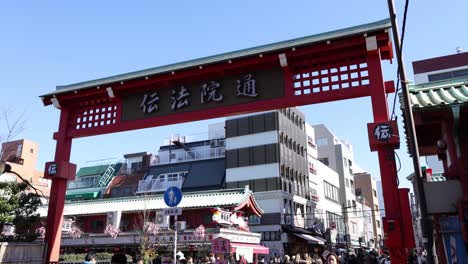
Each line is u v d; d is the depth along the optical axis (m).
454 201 8.95
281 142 45.47
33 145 54.66
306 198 50.25
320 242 45.56
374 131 11.49
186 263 22.91
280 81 13.74
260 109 13.80
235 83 14.35
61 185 16.06
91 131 16.19
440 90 9.48
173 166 53.03
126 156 61.06
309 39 13.21
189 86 15.06
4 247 13.36
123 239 28.73
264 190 43.19
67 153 16.53
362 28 12.57
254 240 28.97
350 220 66.44
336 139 73.12
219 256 23.31
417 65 38.81
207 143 53.16
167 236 26.94
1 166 15.27
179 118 14.78
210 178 47.94
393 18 8.59
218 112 14.23
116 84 15.73
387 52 13.23
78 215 33.41
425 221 7.86
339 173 67.12
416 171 8.11
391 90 12.68
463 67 37.09
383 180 11.33
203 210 29.97
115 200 34.66
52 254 15.09
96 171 60.94
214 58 14.35
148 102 15.45
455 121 8.80
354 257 21.61
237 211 29.81
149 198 33.62
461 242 10.08
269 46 13.74
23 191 16.61
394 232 10.79
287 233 41.72
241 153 45.88
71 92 16.45
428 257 7.69
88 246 30.36
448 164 10.73
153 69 15.30
